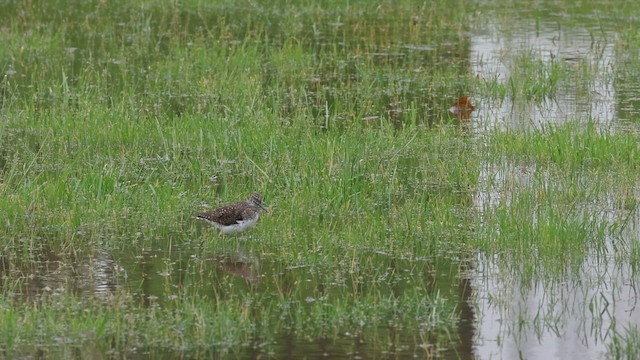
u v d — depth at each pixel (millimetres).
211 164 17375
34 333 11273
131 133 18484
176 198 15367
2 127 18250
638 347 11281
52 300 12148
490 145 18203
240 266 13531
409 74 23141
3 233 14375
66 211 14820
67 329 11383
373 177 16328
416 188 16469
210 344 11195
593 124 18672
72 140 18297
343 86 22219
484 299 12664
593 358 11164
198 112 19453
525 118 20219
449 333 11664
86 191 15516
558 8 30703
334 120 19156
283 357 10984
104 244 14195
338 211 15219
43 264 13484
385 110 20703
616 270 13547
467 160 17359
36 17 27953
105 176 15844
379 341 11414
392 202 15820
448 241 14375
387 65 23703
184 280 13000
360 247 14086
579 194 15859
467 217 15180
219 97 21188
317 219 14875
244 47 24188
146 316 11812
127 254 13875
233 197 15695
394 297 12508
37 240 14258
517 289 12969
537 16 29125
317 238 14094
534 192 15625
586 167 17297
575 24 28516
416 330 11750
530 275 13312
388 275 13312
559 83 22609
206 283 12922
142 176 16562
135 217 14922
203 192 16078
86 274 13141
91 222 14750
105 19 28016
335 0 30125
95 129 18594
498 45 26016
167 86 21844
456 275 13328
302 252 13750
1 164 17234
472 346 11398
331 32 27219
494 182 16594
